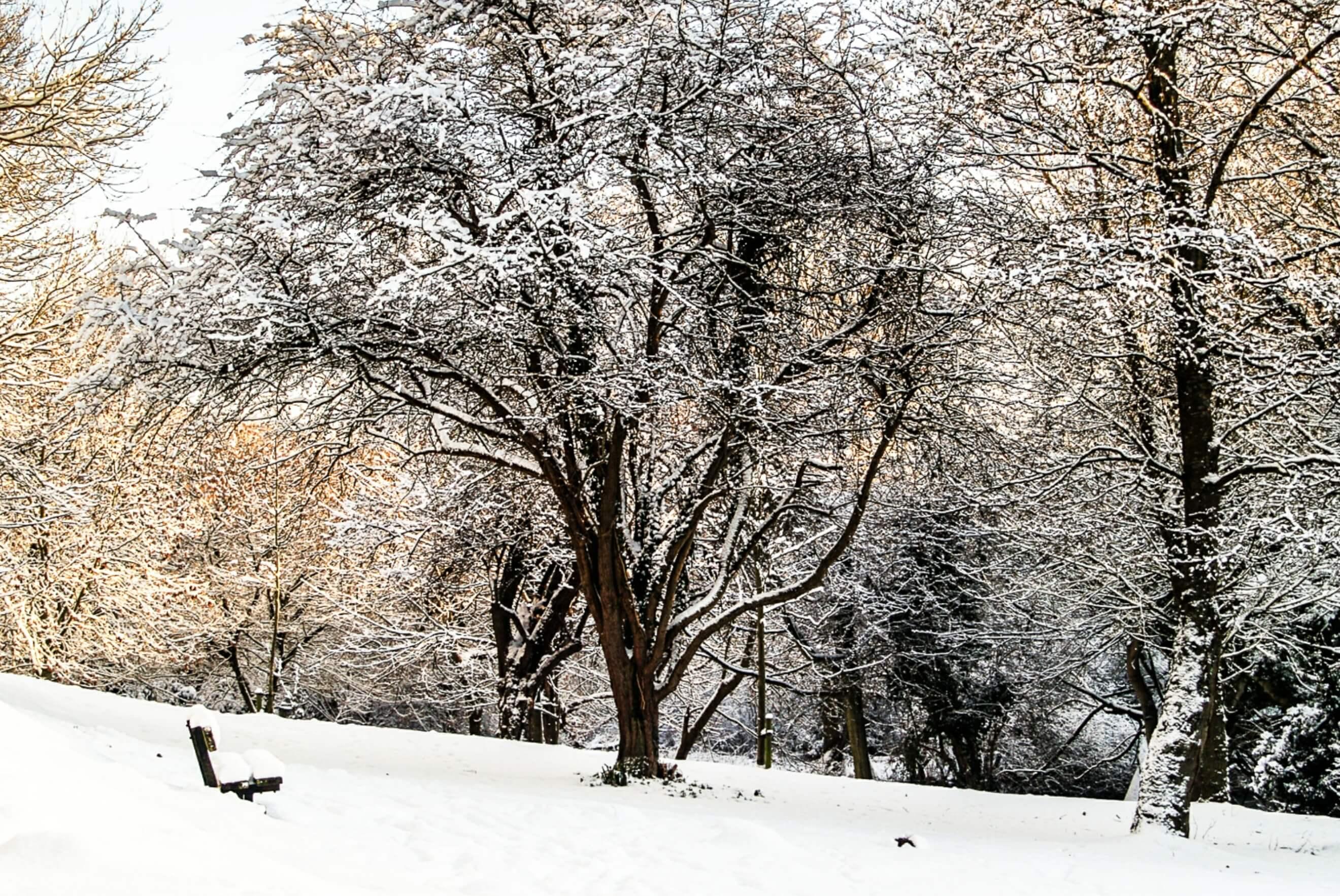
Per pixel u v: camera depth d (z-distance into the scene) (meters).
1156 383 16.38
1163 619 19.80
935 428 14.94
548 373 13.36
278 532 27.75
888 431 14.66
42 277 19.03
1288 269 12.59
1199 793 19.14
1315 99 12.98
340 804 8.84
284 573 28.78
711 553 18.73
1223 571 13.82
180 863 4.98
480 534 21.11
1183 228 12.22
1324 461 12.38
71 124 15.38
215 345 12.49
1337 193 13.23
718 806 12.73
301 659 31.66
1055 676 24.36
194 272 12.03
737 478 15.59
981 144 14.09
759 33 14.07
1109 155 13.24
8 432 18.81
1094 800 18.44
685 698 28.56
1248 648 18.69
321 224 12.75
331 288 12.64
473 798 10.53
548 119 13.37
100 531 22.97
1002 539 23.25
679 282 14.26
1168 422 18.22
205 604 27.80
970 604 27.09
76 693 17.52
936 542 25.78
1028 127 13.52
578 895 6.98
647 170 13.20
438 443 14.93
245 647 31.00
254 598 29.62
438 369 13.52
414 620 26.67
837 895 7.64
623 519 16.05
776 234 14.35
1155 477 17.38
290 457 14.45
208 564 28.75
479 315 12.51
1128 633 21.25
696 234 14.63
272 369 13.07
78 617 23.52
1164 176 13.11
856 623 28.22
